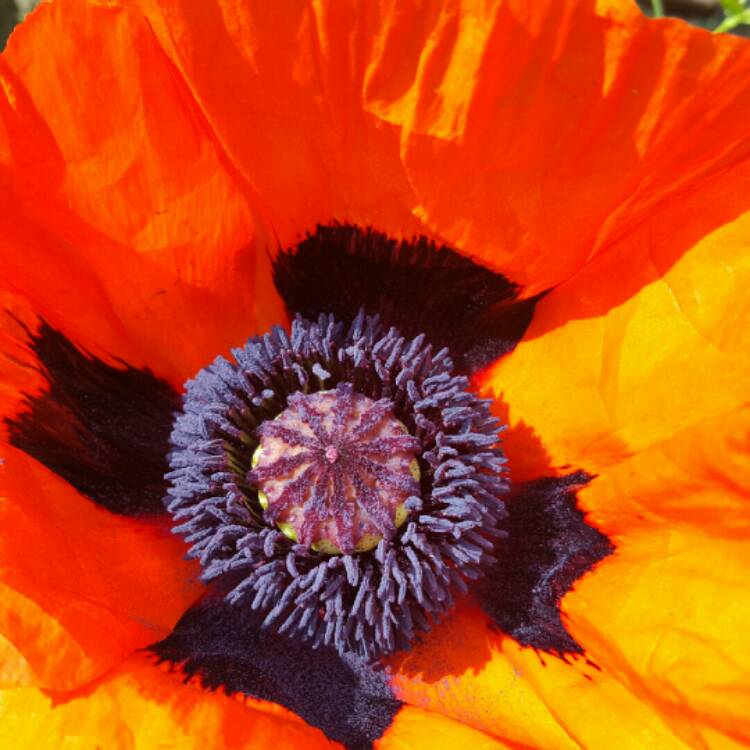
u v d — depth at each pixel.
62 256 0.20
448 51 0.18
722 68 0.17
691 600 0.19
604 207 0.19
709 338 0.20
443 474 0.21
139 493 0.21
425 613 0.21
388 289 0.21
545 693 0.20
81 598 0.19
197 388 0.21
